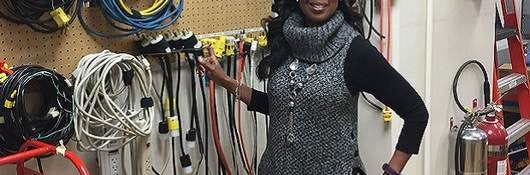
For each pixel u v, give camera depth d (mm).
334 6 1872
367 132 2752
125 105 1916
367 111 2729
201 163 2418
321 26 1864
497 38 3314
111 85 1862
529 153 3547
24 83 1647
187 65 2287
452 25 2918
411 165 2812
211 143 2449
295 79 1924
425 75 2779
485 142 2967
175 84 2238
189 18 2221
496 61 3477
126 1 1998
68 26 1860
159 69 2172
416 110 1875
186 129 2340
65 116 1778
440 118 2963
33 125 1694
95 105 1813
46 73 1715
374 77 1854
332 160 1924
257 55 2520
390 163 1933
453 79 3010
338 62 1875
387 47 2592
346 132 1937
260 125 2686
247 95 2160
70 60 1888
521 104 3502
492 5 3207
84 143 1846
